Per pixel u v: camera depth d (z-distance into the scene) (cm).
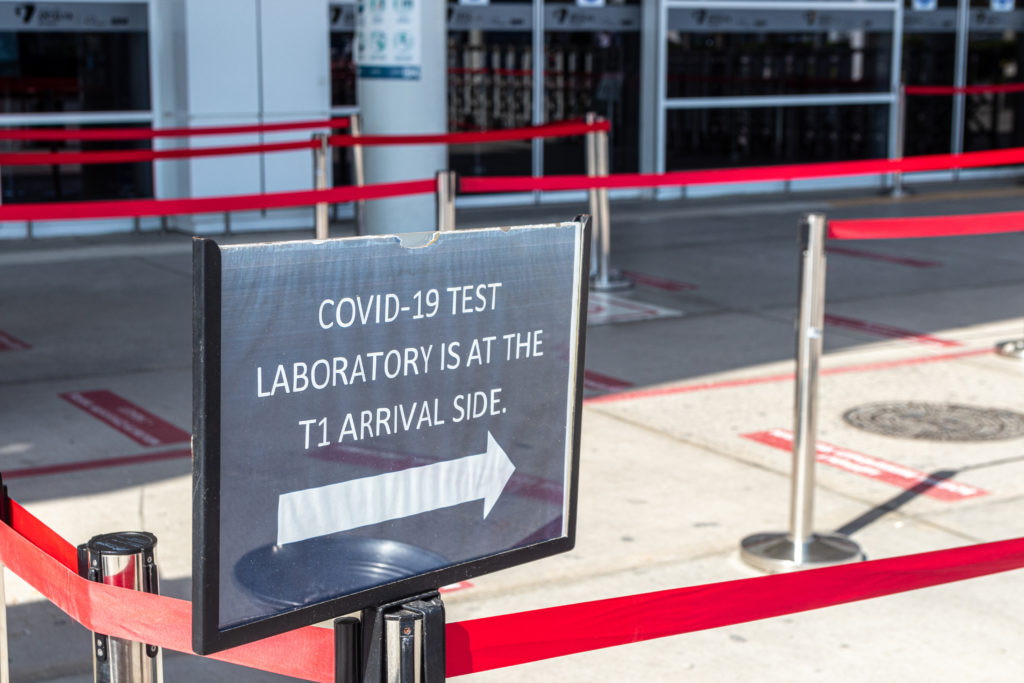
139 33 1081
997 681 344
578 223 201
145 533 209
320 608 180
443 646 189
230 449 167
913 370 681
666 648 366
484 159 1282
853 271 973
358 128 944
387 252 178
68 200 1084
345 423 179
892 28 1460
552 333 202
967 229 441
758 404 610
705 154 1390
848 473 515
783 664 354
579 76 1314
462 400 192
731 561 419
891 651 362
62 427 554
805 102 1427
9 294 838
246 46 1056
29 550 214
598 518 459
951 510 471
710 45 1362
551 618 214
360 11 927
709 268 970
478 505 198
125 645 201
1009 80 1556
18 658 347
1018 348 708
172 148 1088
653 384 645
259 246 165
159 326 748
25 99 1052
